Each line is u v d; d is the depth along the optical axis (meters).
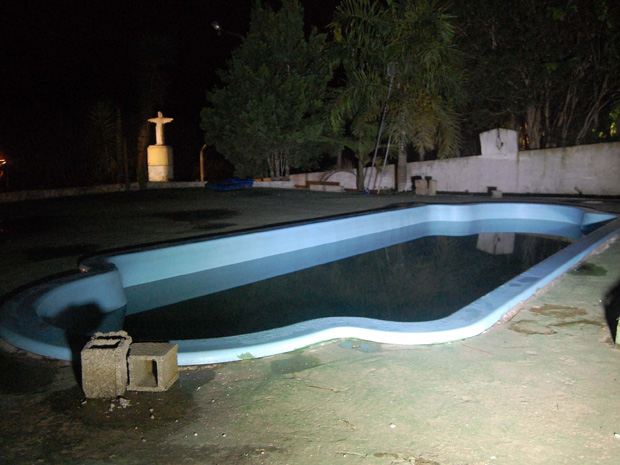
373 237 9.91
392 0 13.27
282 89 14.65
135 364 2.75
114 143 14.59
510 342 3.33
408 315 5.65
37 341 3.32
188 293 6.63
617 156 13.32
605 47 13.41
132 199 12.34
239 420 2.46
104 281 5.38
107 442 2.29
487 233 10.59
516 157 14.55
